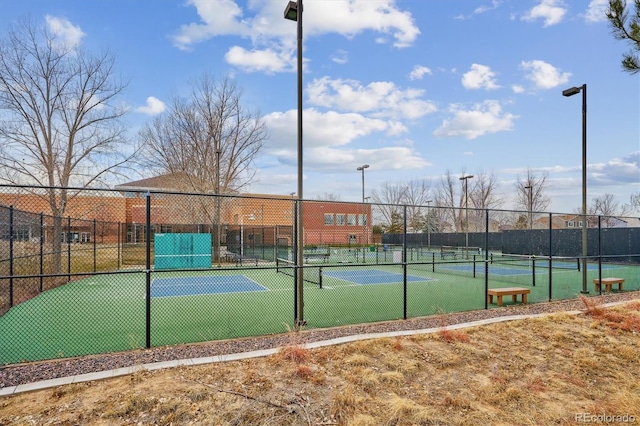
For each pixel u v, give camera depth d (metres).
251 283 14.07
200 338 6.18
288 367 4.38
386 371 4.36
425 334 5.78
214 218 27.27
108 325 7.13
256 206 31.97
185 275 16.78
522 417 3.49
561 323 6.65
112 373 4.07
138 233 26.39
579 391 4.07
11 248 8.67
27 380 3.95
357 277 16.08
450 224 47.47
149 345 5.36
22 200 17.36
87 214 19.22
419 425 3.26
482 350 5.19
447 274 17.16
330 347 5.10
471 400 3.78
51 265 13.67
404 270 7.46
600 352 5.24
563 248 25.42
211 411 3.34
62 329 6.81
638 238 21.69
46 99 17.11
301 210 6.86
